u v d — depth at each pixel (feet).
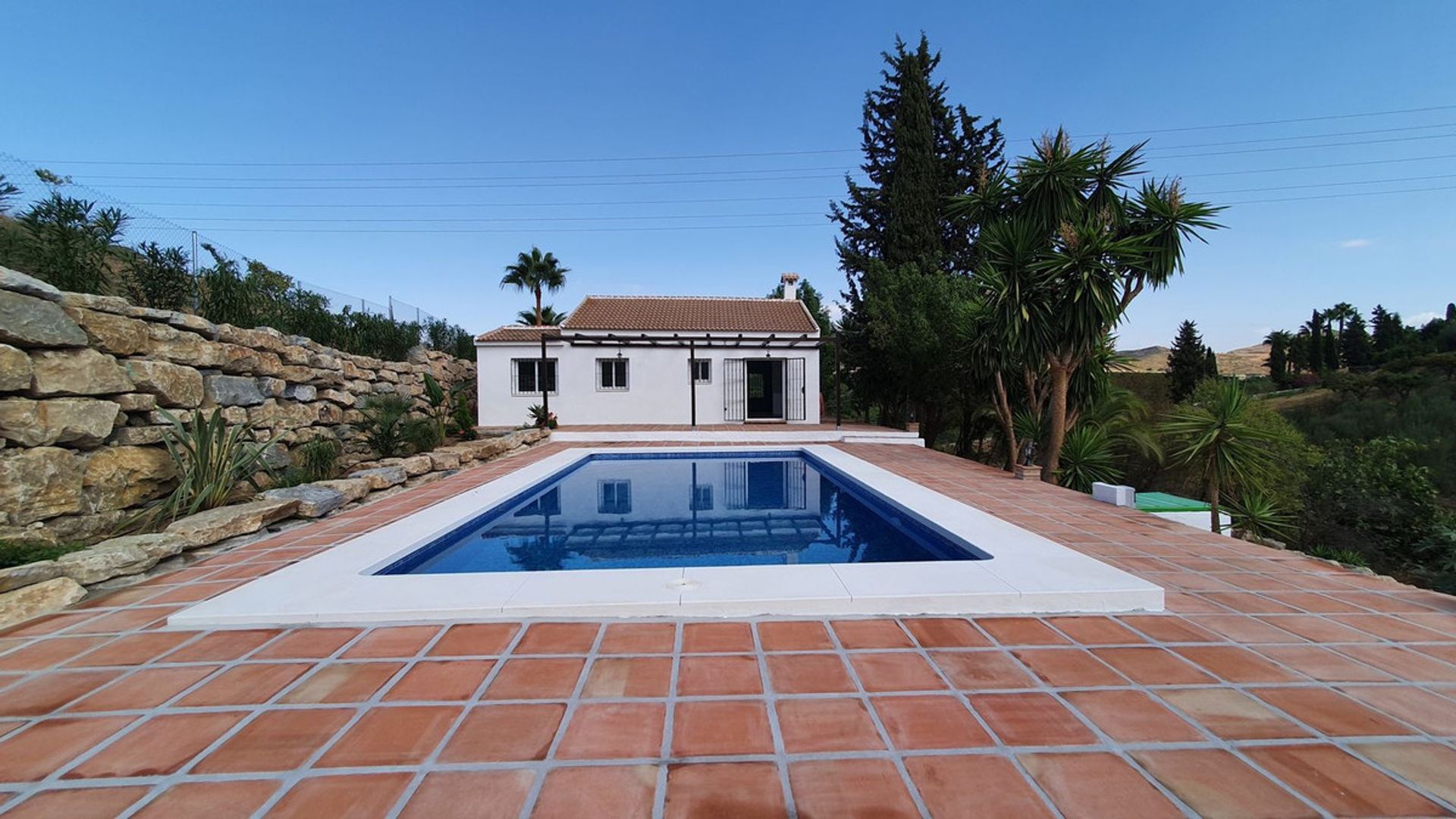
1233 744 6.59
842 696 7.63
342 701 7.47
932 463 31.55
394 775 5.99
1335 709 7.35
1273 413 38.88
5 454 13.78
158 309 21.61
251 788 5.79
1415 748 6.53
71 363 15.47
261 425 24.49
